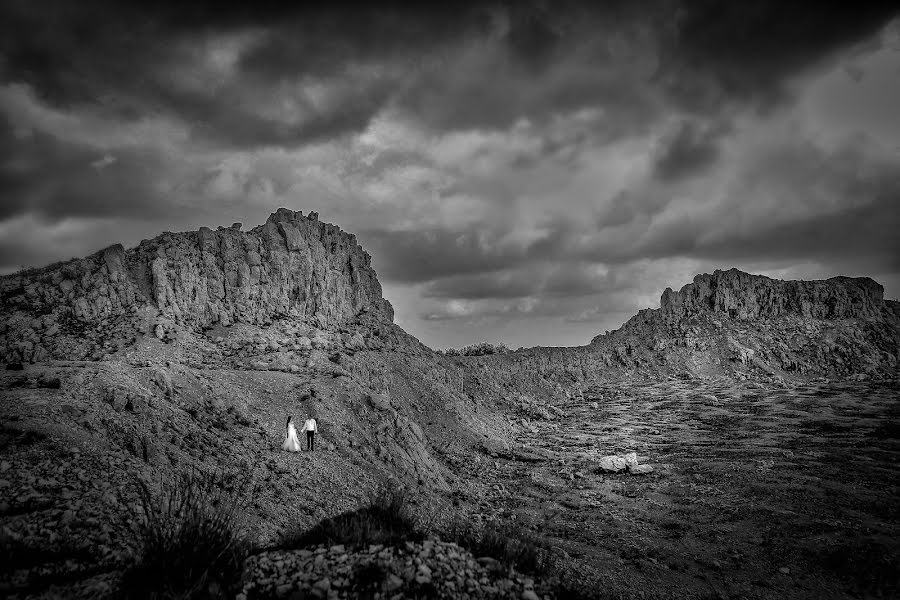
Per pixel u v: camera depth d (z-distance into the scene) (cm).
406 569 919
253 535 1473
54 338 3791
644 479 3662
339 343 5278
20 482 1258
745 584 1938
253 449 2212
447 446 4312
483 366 8700
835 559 2120
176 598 779
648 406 8188
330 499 2062
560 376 10619
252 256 5434
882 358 11106
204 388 2572
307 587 843
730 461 4088
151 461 1627
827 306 13388
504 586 973
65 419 1634
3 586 845
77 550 1051
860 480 3350
